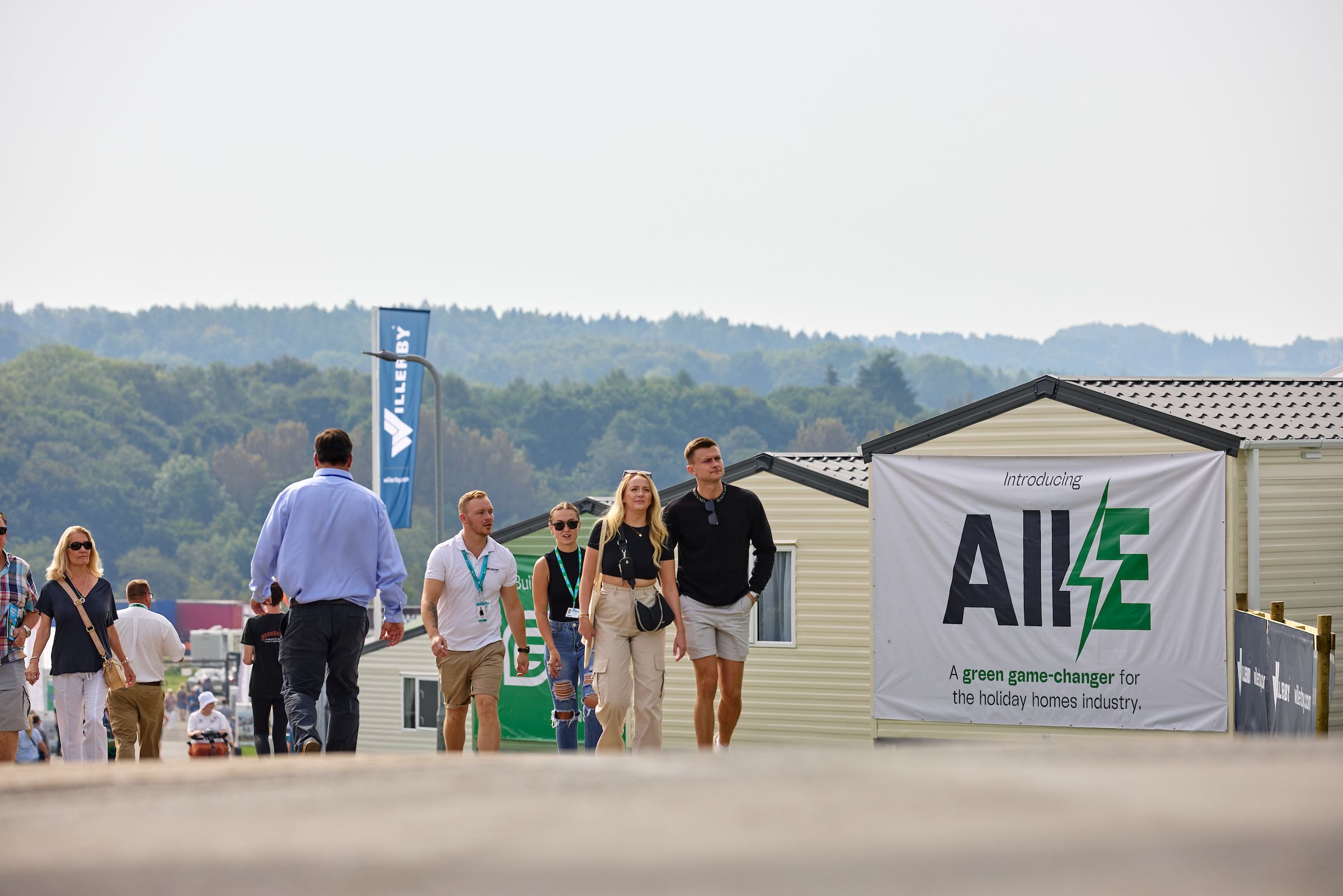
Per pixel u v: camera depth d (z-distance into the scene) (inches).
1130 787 248.2
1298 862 187.3
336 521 1099.3
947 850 201.2
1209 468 1900.8
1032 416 2058.3
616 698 1165.1
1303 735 1526.8
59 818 264.4
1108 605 1923.0
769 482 2876.5
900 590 2014.0
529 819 239.8
